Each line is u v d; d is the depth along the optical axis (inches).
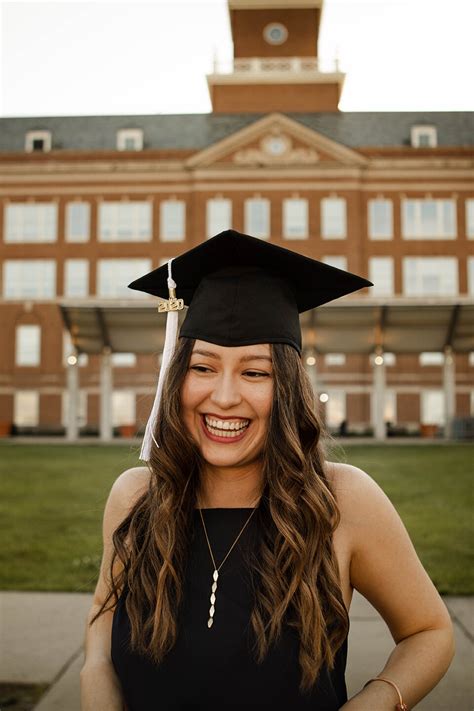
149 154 1460.4
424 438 1170.0
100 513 366.6
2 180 1493.6
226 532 69.0
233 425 70.6
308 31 1604.3
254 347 71.5
